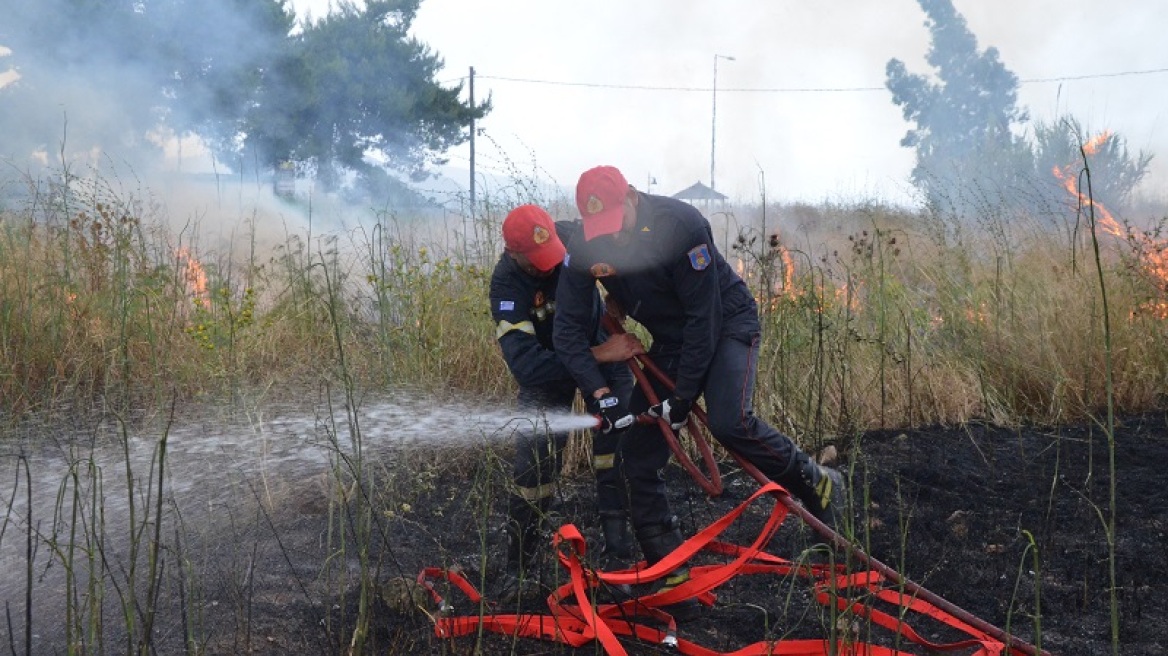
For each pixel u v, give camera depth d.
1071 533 5.19
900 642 4.01
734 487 5.95
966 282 8.61
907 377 7.31
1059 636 4.11
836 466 6.12
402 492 5.40
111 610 4.08
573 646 4.01
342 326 6.98
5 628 3.91
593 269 4.16
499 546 4.94
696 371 4.16
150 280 7.27
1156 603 4.40
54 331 6.61
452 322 6.98
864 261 8.27
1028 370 7.55
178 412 5.99
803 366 6.95
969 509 5.50
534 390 4.60
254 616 4.11
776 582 4.67
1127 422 7.26
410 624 4.12
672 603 4.16
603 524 4.65
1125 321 7.88
